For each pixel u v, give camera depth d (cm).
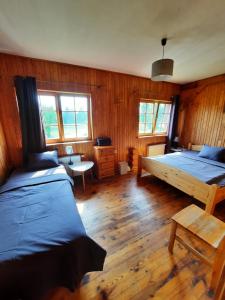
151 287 120
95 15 143
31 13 138
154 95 385
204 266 137
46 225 116
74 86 280
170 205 232
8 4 126
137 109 369
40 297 95
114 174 351
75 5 130
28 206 142
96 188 287
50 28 163
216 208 226
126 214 211
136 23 155
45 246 97
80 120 309
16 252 92
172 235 145
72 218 125
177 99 418
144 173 361
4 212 133
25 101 242
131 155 376
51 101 276
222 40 189
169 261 142
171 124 427
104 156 315
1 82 230
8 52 221
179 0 124
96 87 303
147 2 126
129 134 374
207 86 365
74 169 262
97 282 124
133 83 347
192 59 249
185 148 424
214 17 145
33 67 243
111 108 332
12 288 89
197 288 119
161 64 176
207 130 377
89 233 176
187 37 182
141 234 175
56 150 280
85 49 212
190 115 414
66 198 157
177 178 237
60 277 104
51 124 286
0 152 219
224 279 68
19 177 208
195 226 130
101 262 117
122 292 117
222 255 106
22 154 259
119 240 166
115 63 267
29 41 189
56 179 200
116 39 186
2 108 237
